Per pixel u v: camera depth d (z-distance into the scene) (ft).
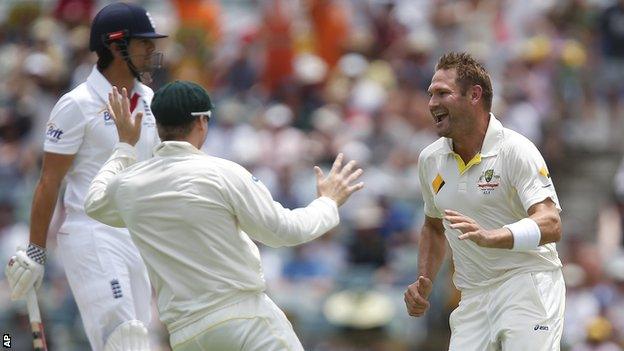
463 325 87.35
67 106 94.02
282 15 222.07
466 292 87.66
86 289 93.86
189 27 226.58
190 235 80.84
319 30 224.94
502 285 85.46
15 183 200.13
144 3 248.52
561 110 211.82
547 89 209.77
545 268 85.51
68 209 95.30
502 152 84.43
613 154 210.59
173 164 81.97
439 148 87.30
